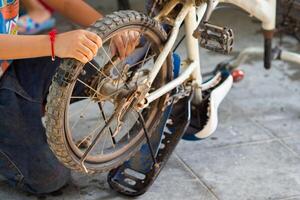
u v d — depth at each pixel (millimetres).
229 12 2998
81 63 1282
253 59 2520
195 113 1757
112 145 1578
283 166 1765
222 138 1923
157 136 1622
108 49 1525
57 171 1565
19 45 1270
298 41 2703
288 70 2445
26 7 2131
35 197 1615
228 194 1628
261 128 1992
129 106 1427
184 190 1647
